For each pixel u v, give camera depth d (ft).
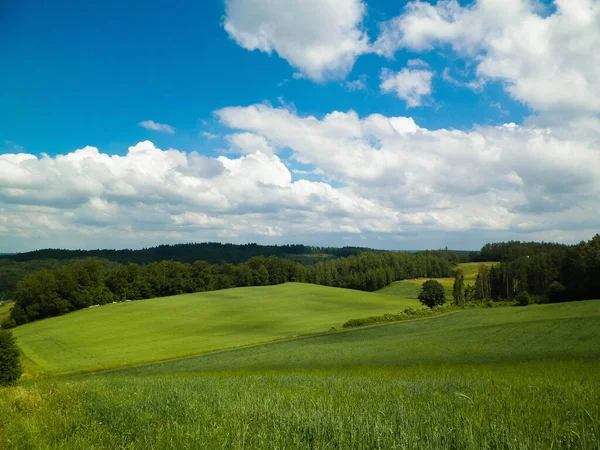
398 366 98.17
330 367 108.06
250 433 22.70
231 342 190.19
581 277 267.59
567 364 76.38
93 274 348.38
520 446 17.34
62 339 219.20
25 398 40.47
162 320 264.11
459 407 26.66
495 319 189.06
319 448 19.76
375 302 342.23
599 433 18.90
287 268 518.37
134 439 24.21
